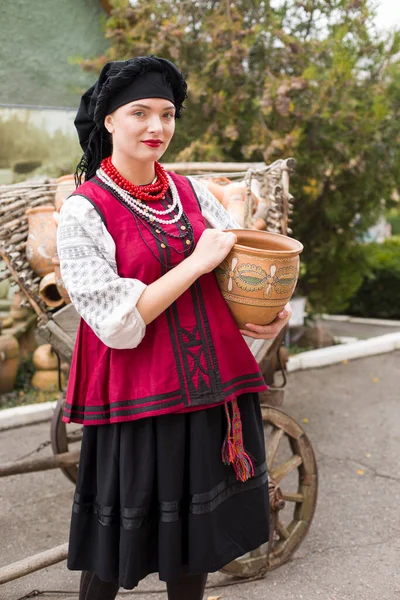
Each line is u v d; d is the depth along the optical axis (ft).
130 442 5.14
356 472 11.62
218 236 5.08
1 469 8.55
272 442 8.32
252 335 5.60
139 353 5.14
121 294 4.78
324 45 16.81
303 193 17.85
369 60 18.22
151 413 5.02
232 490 5.60
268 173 8.85
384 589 7.95
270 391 9.00
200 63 17.08
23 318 17.62
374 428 13.87
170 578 5.21
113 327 4.72
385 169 18.42
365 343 20.22
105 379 5.23
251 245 5.85
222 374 5.28
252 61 17.31
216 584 8.06
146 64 4.92
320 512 10.10
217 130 16.84
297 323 19.36
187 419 5.25
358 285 20.80
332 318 27.20
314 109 16.14
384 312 26.89
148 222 5.16
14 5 16.58
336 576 8.26
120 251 5.05
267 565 8.14
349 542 9.16
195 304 5.28
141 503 5.11
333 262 20.08
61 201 8.79
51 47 17.30
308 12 17.35
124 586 5.15
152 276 5.08
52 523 10.00
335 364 19.10
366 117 17.10
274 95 15.81
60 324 8.14
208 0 16.84
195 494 5.21
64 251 4.91
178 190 5.62
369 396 16.08
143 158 5.08
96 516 5.44
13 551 9.17
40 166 17.65
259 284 5.20
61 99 17.69
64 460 9.11
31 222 8.57
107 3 17.52
